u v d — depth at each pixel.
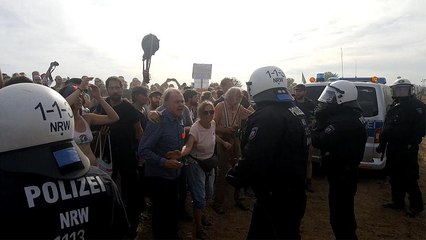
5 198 0.93
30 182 0.97
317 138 3.41
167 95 3.12
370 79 7.66
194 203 3.94
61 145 1.04
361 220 4.74
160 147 3.08
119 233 1.22
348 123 3.25
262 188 2.45
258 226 2.53
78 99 3.03
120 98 3.96
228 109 4.82
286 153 2.39
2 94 0.98
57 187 1.02
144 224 4.40
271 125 2.33
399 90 4.87
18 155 0.96
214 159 3.96
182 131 3.21
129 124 3.90
